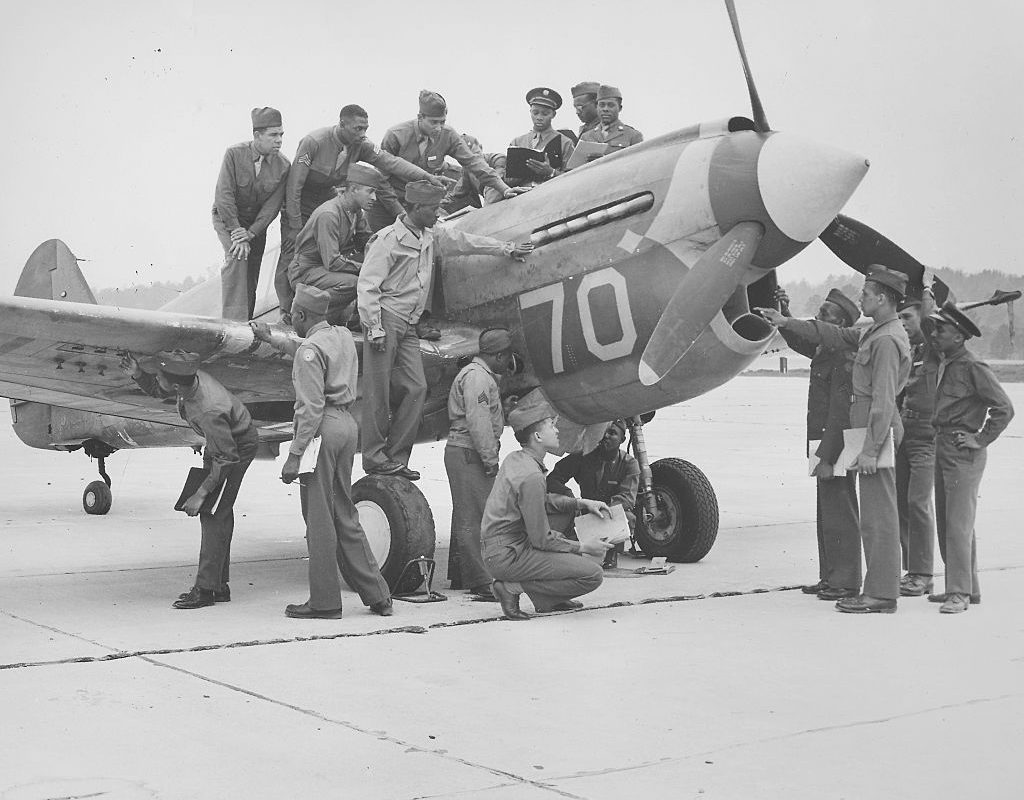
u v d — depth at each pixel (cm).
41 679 477
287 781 357
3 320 634
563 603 635
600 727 415
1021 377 3969
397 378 713
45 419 1146
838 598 668
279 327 788
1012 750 391
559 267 714
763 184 642
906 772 368
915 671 498
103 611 634
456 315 762
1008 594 686
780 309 715
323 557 611
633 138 966
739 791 351
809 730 412
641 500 813
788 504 1187
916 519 687
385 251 697
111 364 722
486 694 459
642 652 534
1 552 877
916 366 697
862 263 762
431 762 376
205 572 647
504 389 743
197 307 1023
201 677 483
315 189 809
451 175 893
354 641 557
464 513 687
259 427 878
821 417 683
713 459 1714
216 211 811
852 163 633
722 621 607
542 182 817
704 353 673
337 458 617
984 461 640
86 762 373
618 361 700
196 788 350
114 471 1628
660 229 677
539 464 618
